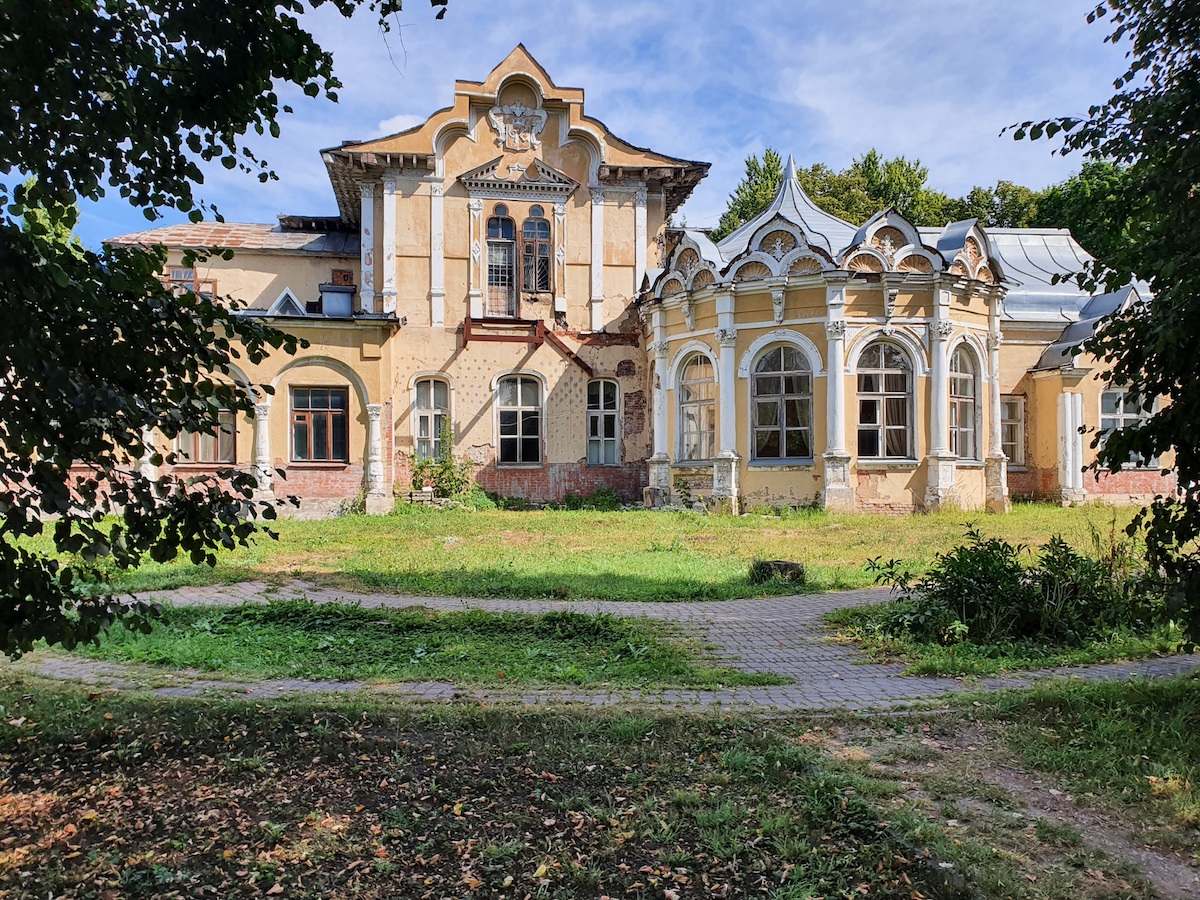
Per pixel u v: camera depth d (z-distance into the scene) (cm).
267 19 400
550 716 594
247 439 2284
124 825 431
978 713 609
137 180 405
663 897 368
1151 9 471
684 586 1198
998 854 397
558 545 1653
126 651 809
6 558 408
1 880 380
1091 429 521
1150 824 436
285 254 2856
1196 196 451
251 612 988
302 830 424
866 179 4653
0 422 383
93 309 391
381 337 2373
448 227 2642
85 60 365
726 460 2258
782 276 2192
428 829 428
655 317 2500
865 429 2214
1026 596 883
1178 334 431
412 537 1775
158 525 420
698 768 504
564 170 2712
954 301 2252
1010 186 4578
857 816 432
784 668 779
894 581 1030
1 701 633
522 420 2681
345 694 668
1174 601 497
